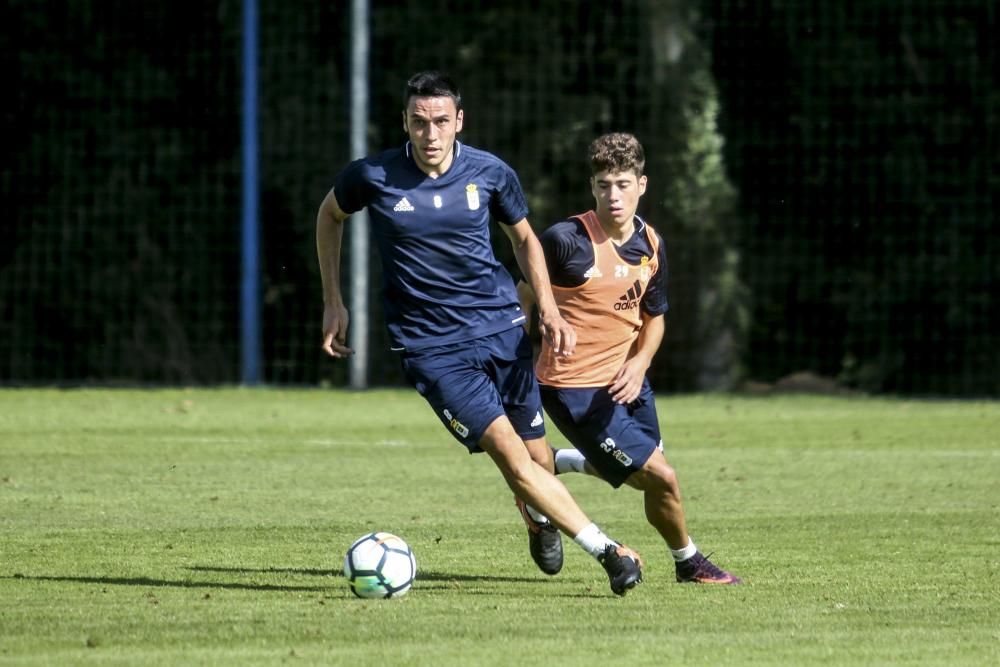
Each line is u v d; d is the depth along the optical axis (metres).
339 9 68.19
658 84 64.00
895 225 65.69
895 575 22.92
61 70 68.50
